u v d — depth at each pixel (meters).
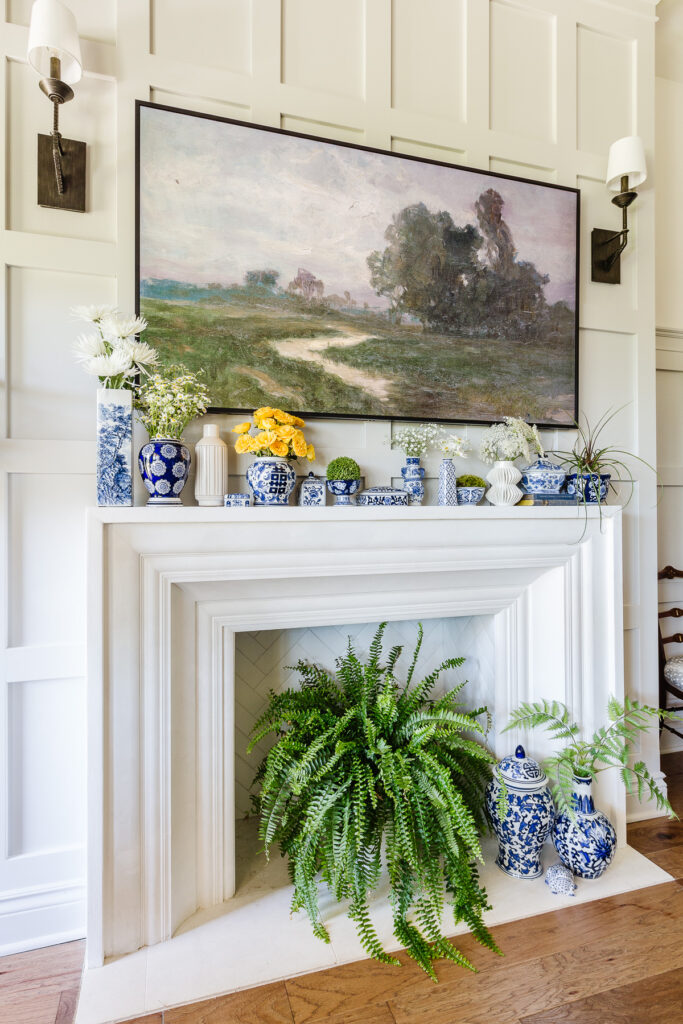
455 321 1.96
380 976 1.36
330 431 1.85
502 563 1.84
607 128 2.23
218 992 1.30
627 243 2.21
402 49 1.93
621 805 1.93
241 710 1.96
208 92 1.70
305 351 1.78
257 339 1.73
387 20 1.90
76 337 1.59
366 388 1.85
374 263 1.85
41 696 1.55
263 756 1.99
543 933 1.50
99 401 1.42
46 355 1.56
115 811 1.40
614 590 1.96
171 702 1.48
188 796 1.54
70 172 1.57
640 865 1.81
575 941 1.47
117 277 1.62
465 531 1.77
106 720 1.40
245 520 1.50
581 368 2.18
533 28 2.11
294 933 1.48
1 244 1.51
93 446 1.58
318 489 1.71
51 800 1.55
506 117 2.07
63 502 1.57
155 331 1.63
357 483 1.76
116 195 1.62
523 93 2.09
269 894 1.63
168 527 1.45
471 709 2.11
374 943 1.39
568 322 2.11
